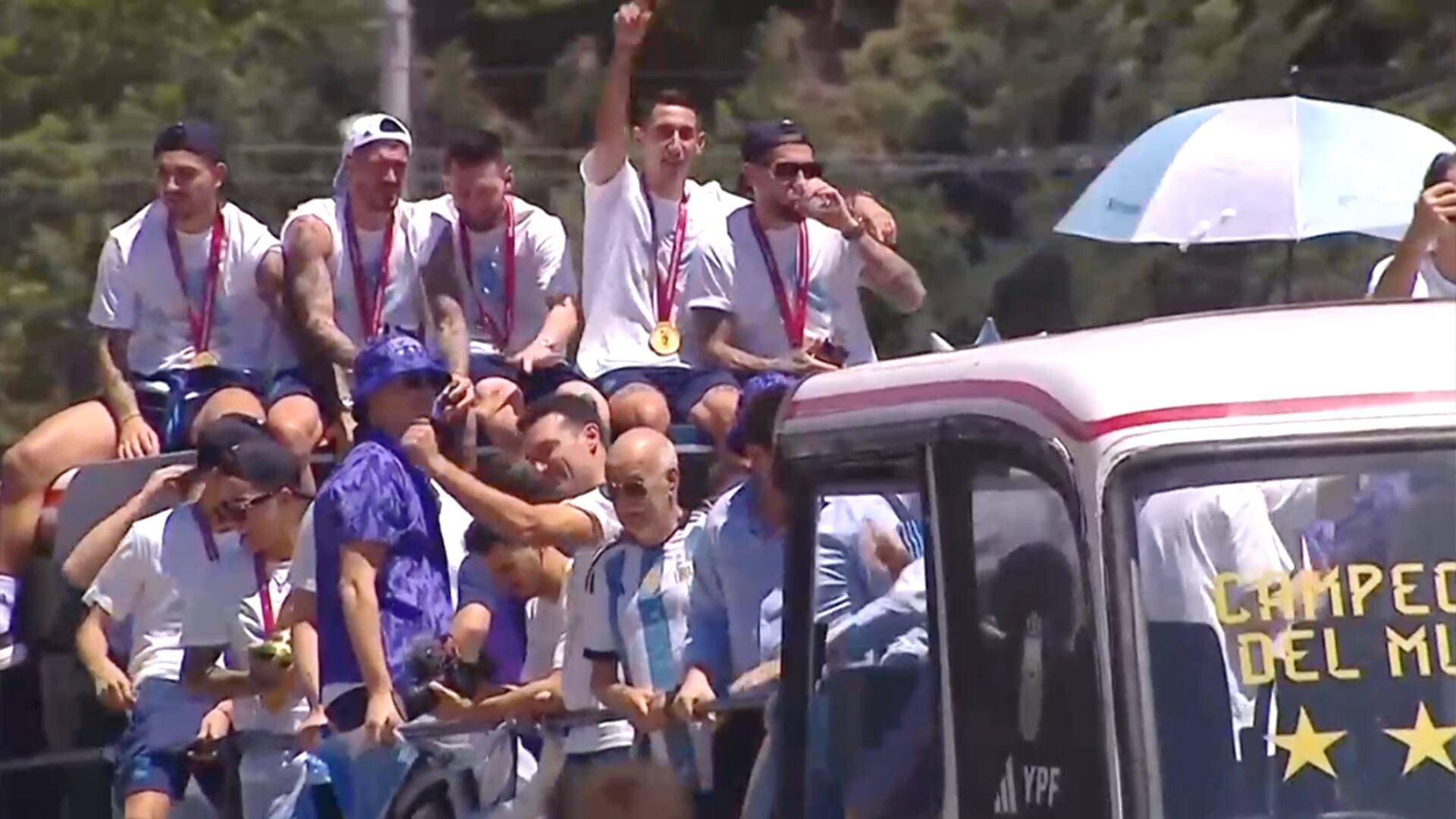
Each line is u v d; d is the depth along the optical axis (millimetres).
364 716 24250
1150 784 15297
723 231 31656
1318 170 31141
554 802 20703
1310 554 15531
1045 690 15977
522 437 27625
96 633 26438
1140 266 75625
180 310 31047
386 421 24969
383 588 24500
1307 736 15406
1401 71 88062
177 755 25750
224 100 97062
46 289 91375
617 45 32562
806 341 31391
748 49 106062
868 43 95562
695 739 22531
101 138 94812
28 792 28281
